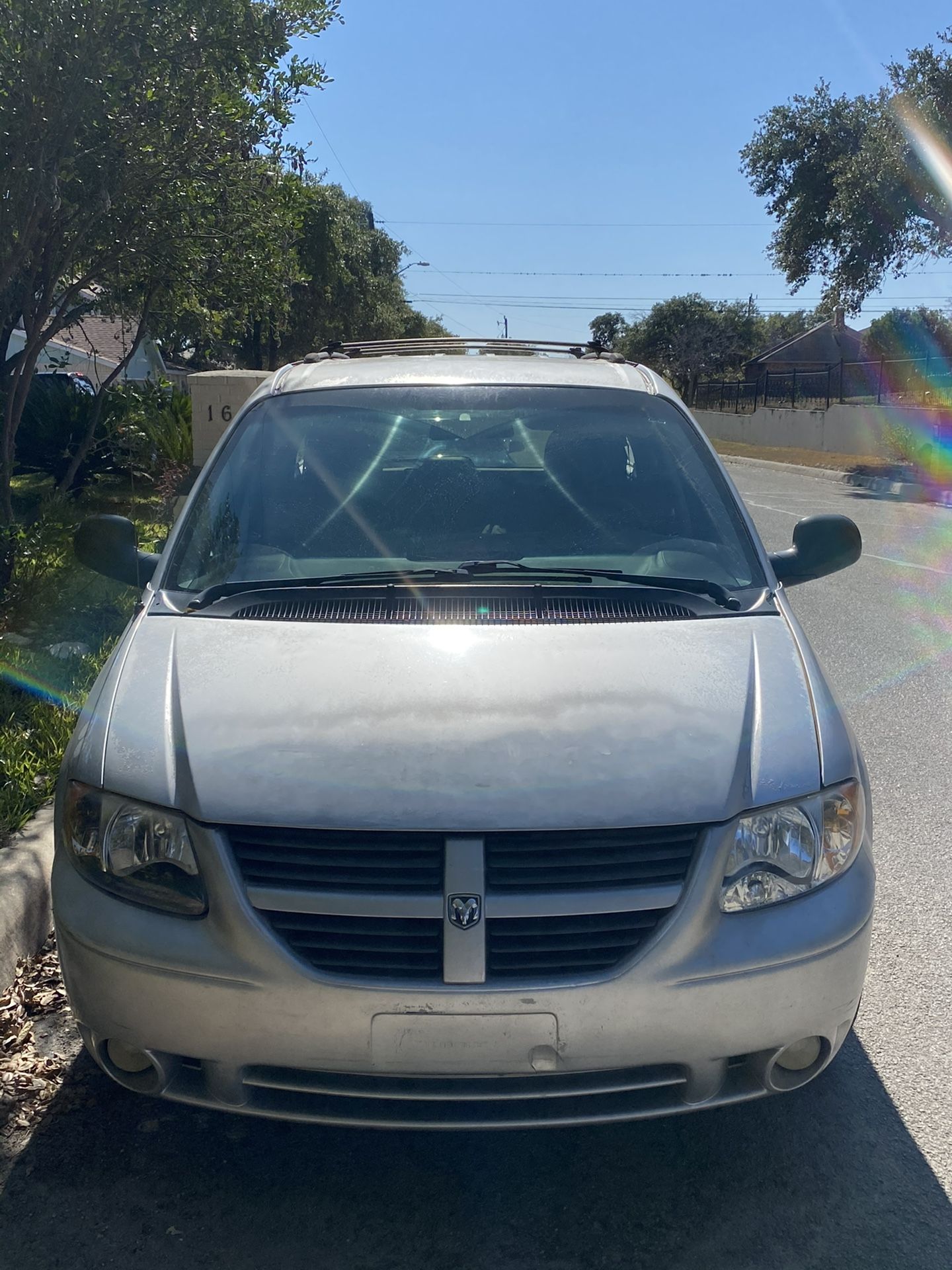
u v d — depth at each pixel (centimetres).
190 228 888
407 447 370
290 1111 245
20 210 700
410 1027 235
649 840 243
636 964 237
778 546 1228
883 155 2186
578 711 262
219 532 346
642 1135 294
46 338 875
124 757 262
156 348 1603
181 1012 242
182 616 309
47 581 709
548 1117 243
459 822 238
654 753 254
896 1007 353
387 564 333
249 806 244
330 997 235
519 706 263
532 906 236
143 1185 274
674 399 401
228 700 269
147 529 1018
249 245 956
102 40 661
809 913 250
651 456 371
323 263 3173
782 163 2597
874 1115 302
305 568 332
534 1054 237
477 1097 239
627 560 337
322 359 434
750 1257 254
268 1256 253
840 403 3112
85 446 1138
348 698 266
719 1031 242
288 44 808
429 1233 261
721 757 255
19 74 647
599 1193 273
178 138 797
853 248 2316
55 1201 268
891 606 951
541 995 234
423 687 269
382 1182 277
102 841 256
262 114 877
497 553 338
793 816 254
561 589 318
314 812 241
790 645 300
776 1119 300
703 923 241
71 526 835
